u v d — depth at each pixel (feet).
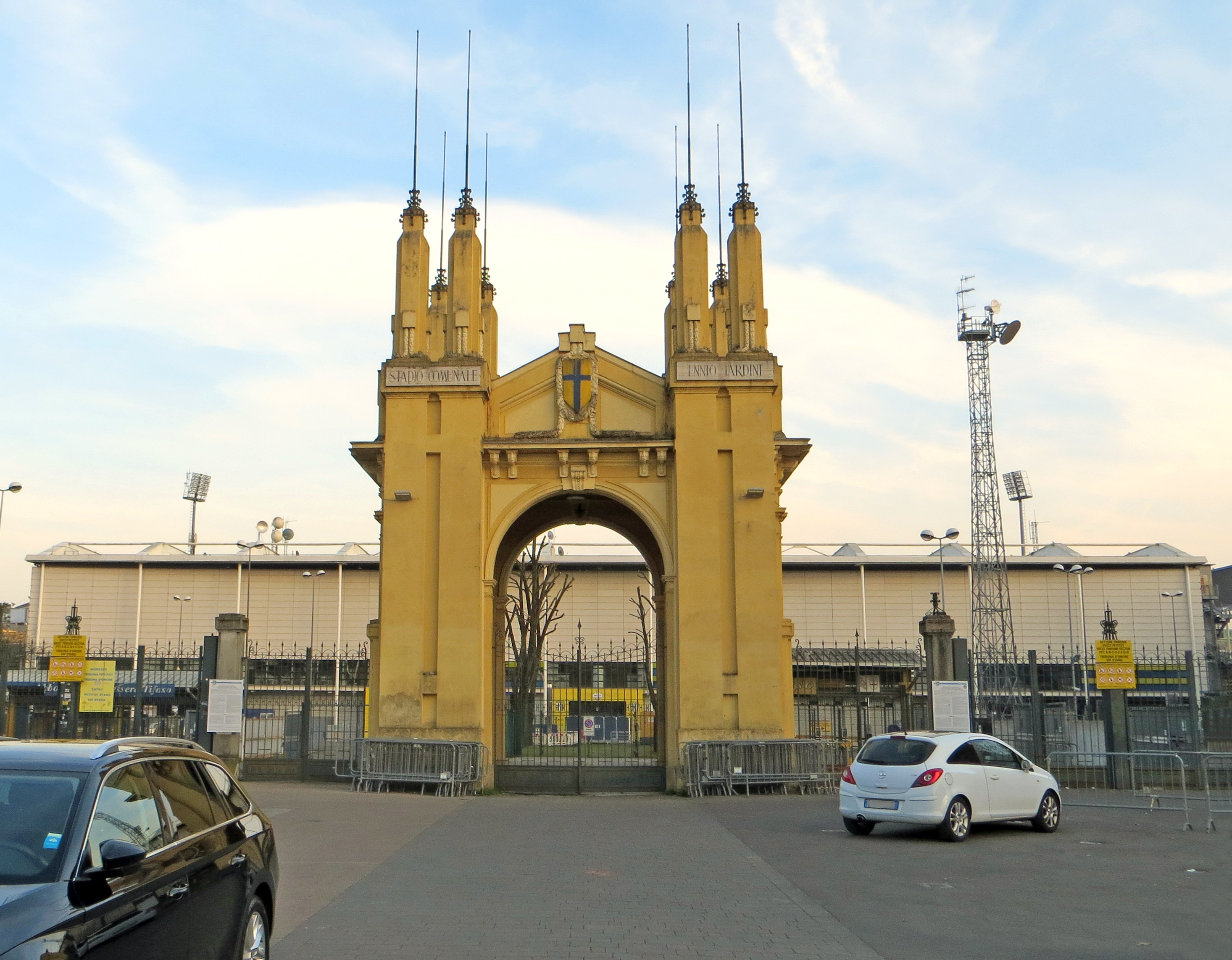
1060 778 85.40
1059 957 30.83
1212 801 74.59
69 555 204.33
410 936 32.76
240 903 24.34
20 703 99.66
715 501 85.20
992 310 233.76
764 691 82.64
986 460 225.76
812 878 43.98
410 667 83.20
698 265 88.48
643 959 30.30
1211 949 31.76
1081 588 209.36
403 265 89.04
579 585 197.47
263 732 96.43
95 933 17.88
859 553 215.31
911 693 108.27
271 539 221.66
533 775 84.38
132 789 21.74
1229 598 301.22
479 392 86.48
